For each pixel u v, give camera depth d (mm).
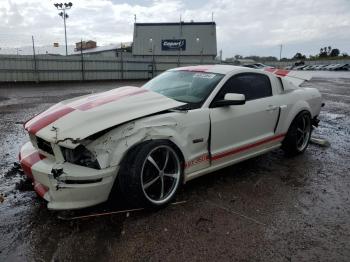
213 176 4152
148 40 45031
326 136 6602
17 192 3547
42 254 2496
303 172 4414
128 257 2488
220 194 3623
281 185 3936
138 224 2949
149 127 3053
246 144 4078
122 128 2947
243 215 3176
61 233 2775
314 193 3744
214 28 44875
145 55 44969
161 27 45219
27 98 13344
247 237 2807
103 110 3074
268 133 4457
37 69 25453
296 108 4777
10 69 24281
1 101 12180
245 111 3982
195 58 44656
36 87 20172
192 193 3623
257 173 4316
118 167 2926
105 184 2867
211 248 2635
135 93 3576
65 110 3219
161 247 2623
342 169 4594
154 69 33000
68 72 27375
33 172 2969
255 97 4254
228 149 3850
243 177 4156
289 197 3611
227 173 4277
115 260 2449
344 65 60250
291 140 4840
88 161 2879
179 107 3510
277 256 2566
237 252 2598
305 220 3123
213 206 3336
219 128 3678
